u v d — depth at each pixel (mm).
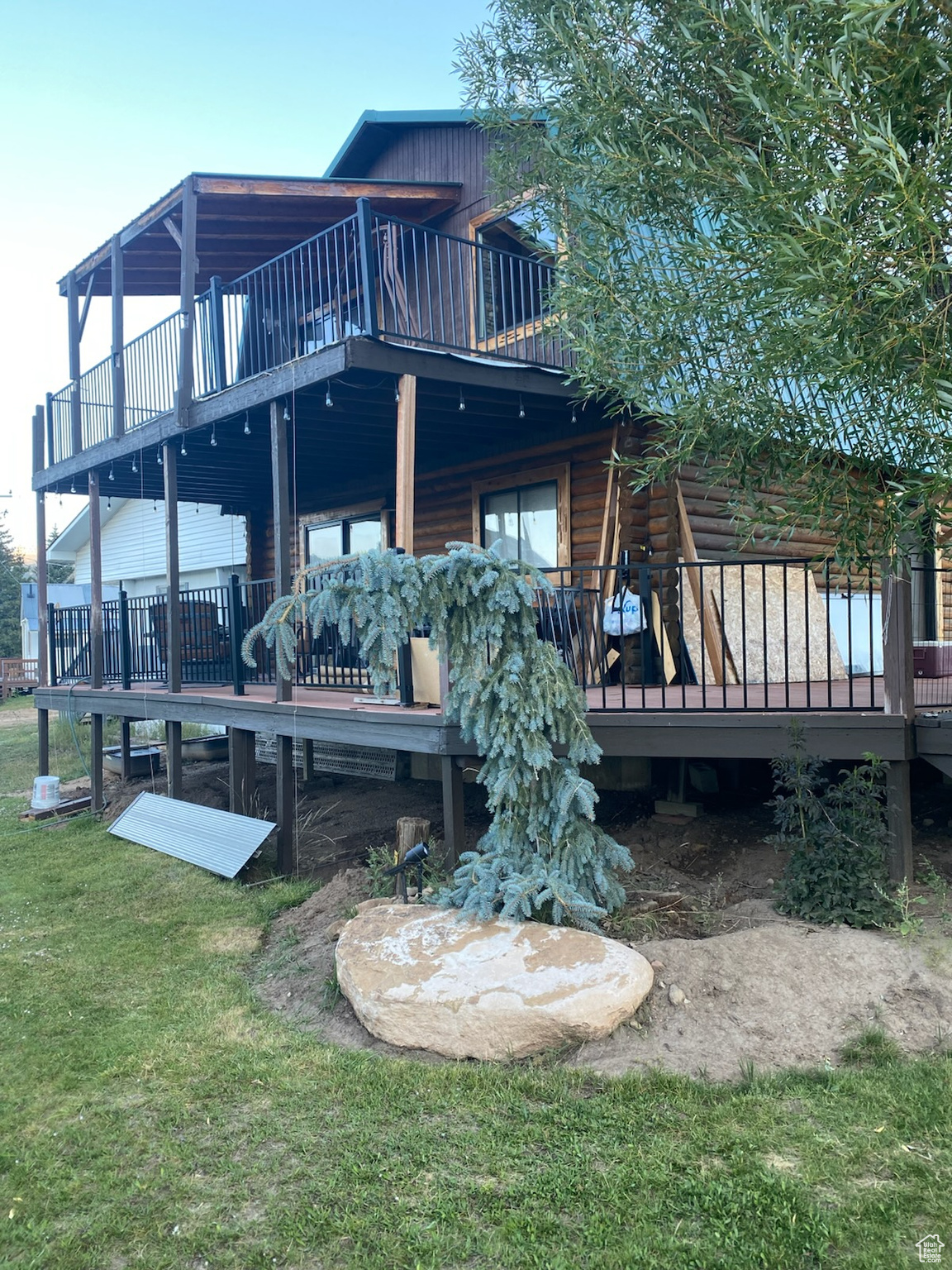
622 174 4996
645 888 5992
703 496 8820
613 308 5195
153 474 11961
